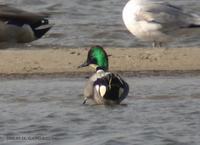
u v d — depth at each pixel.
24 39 22.83
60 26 26.61
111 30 25.73
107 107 15.93
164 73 19.66
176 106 16.02
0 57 20.78
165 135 13.91
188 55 21.06
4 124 14.69
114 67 20.12
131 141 13.55
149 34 23.23
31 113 15.50
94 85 15.82
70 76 19.30
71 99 16.77
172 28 23.39
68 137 13.82
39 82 18.67
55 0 31.86
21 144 13.40
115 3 31.30
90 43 24.16
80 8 30.34
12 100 16.73
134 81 18.80
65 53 21.09
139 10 23.16
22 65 20.14
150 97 16.94
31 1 31.88
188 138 13.73
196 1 32.00
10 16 22.61
